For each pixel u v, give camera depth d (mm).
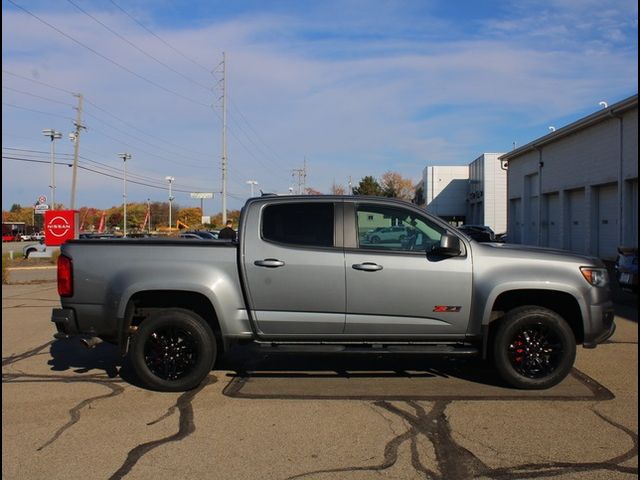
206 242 5820
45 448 4324
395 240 5773
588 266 5688
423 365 6766
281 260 5625
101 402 5434
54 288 16594
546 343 5703
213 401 5434
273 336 5703
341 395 5594
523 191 34406
